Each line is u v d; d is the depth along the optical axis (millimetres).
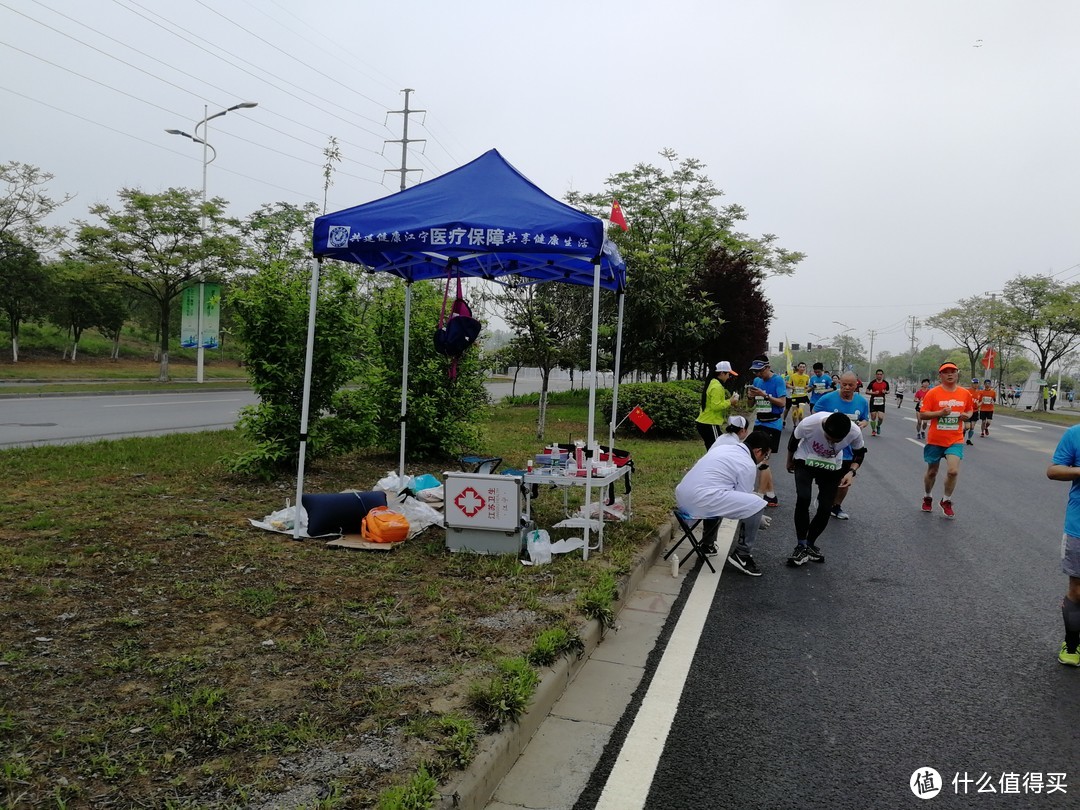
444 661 3721
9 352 35219
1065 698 3812
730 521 8188
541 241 5602
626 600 5262
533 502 7844
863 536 7465
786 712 3611
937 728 3475
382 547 5734
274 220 26312
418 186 6387
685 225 25219
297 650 3791
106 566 4922
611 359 19141
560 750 3211
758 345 26766
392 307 10180
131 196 27078
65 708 3096
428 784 2566
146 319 46469
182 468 8711
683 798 2873
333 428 8586
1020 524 8133
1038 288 42812
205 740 2898
